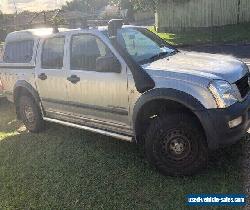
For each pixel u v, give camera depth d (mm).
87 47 5523
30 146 6406
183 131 4535
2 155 6156
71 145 6188
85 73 5516
